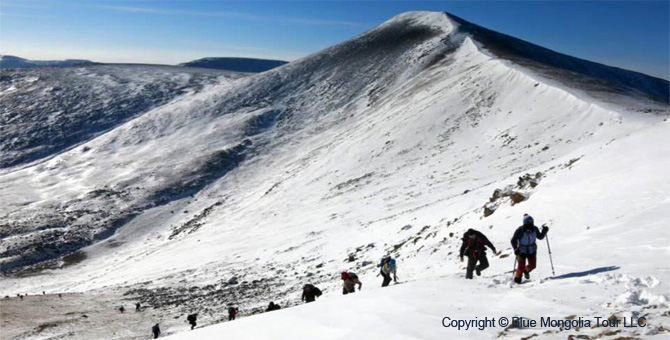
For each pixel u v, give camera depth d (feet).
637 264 33.24
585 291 28.53
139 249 227.61
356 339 25.38
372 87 464.65
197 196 304.91
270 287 106.83
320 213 180.75
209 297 113.39
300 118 446.60
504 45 513.04
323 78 534.78
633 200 59.00
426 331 24.82
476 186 148.97
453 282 36.14
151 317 106.01
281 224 183.83
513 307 27.27
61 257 232.53
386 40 586.86
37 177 385.29
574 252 41.14
